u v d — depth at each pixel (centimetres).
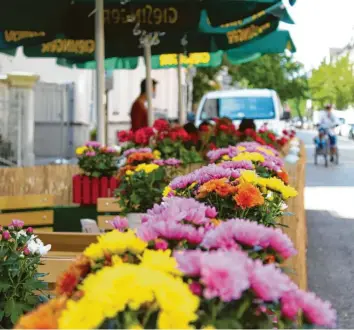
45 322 172
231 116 2122
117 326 173
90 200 804
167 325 166
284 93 4147
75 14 1082
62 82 2255
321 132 2444
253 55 1555
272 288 181
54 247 422
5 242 382
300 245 555
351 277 802
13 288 370
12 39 1116
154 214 267
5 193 845
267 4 962
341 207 1370
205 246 212
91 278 175
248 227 212
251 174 396
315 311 187
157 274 174
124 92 3164
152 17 1005
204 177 400
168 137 880
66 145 2209
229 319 181
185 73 2848
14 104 1720
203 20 1237
